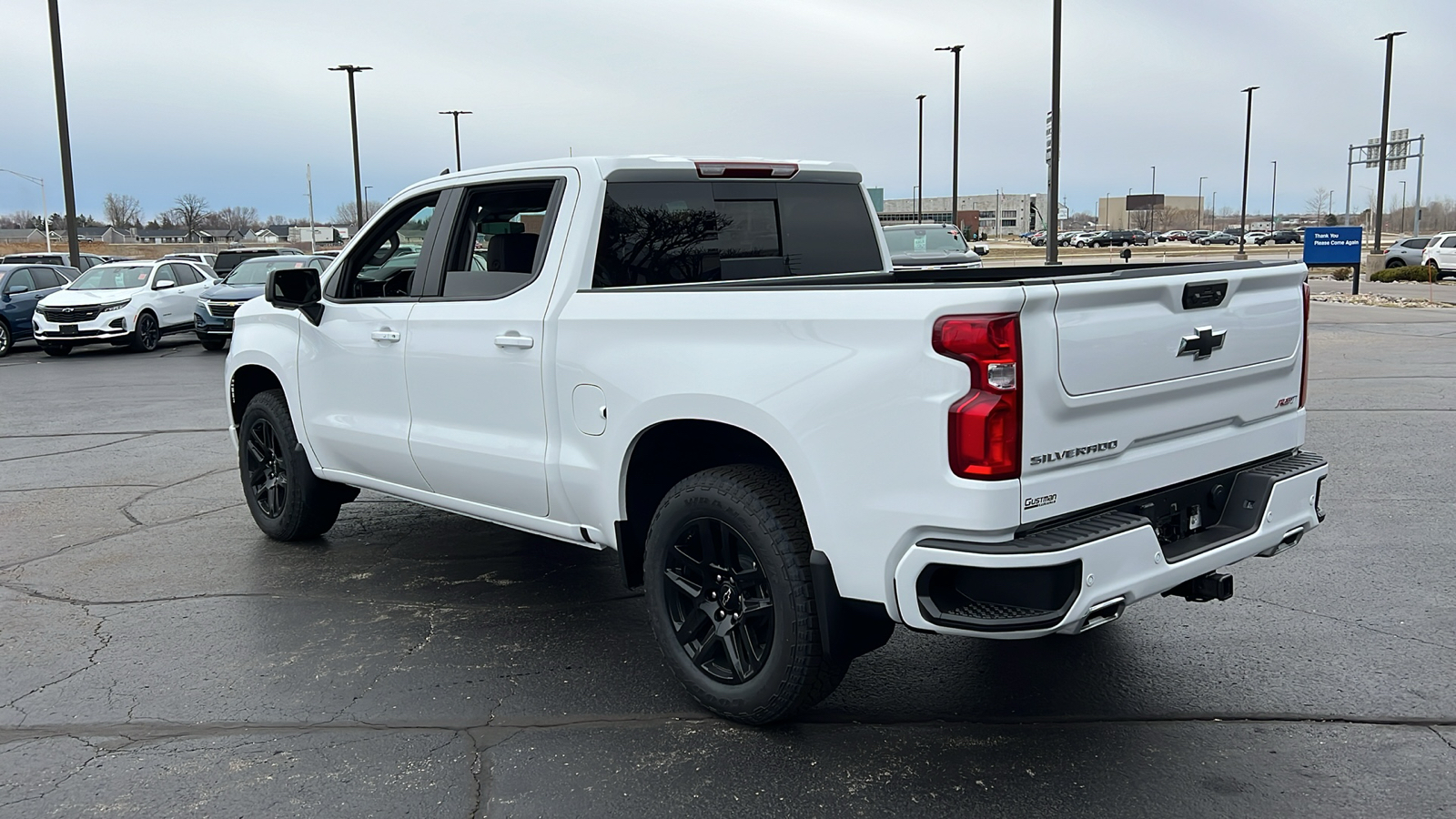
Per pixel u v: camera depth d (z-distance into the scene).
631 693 4.24
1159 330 3.49
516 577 5.77
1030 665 4.44
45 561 6.16
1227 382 3.80
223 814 3.38
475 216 4.87
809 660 3.61
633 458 4.12
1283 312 4.06
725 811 3.35
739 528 3.70
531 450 4.48
